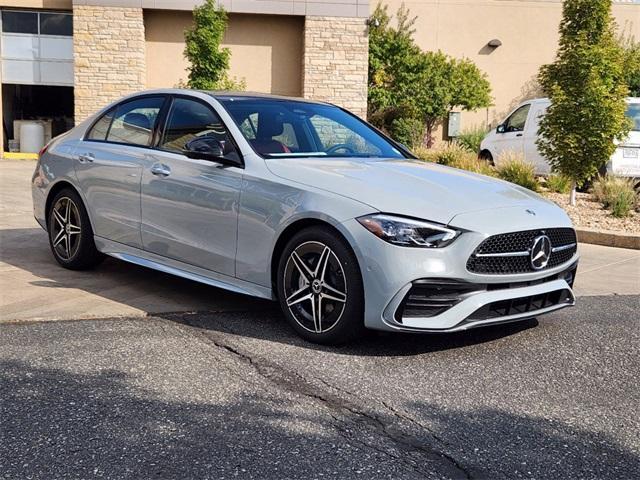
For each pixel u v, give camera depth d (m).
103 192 6.02
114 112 6.33
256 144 5.18
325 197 4.50
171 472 2.96
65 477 2.91
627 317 5.64
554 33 26.77
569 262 4.99
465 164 13.87
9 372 4.00
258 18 19.19
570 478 3.04
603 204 11.64
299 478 2.94
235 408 3.60
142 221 5.68
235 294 5.88
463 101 24.61
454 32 26.41
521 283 4.58
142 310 5.31
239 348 4.50
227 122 5.29
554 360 4.52
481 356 4.54
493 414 3.65
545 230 4.68
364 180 4.63
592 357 4.61
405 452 3.20
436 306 4.28
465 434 3.41
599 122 11.01
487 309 4.37
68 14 19.58
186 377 4.00
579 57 10.89
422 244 4.21
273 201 4.75
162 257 5.59
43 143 19.98
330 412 3.59
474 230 4.29
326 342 4.54
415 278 4.18
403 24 25.36
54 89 19.86
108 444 3.19
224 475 2.95
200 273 5.31
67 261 6.48
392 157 5.73
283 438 3.29
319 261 4.50
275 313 5.34
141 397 3.71
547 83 11.50
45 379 3.91
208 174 5.17
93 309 5.28
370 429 3.42
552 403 3.83
